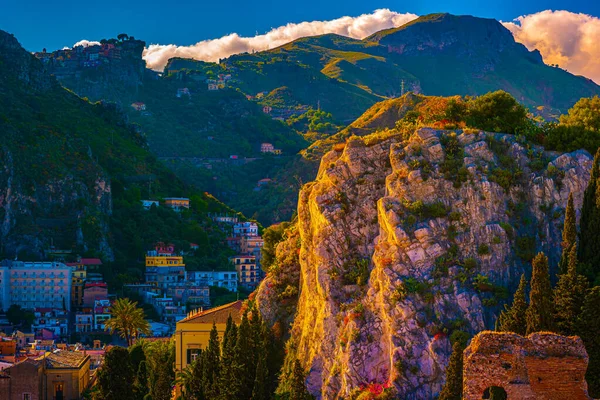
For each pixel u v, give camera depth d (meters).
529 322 90.12
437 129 108.56
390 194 105.06
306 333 112.12
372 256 106.44
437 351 95.06
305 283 116.25
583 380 66.50
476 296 97.44
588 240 97.38
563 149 107.06
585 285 91.88
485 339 67.25
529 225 102.62
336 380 102.81
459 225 101.69
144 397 135.88
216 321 148.00
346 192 110.56
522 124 113.44
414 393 94.88
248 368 115.00
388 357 99.06
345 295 106.62
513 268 100.00
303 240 117.25
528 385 66.50
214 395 117.88
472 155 105.44
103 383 135.75
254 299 144.00
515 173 104.56
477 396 67.00
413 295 98.25
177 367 147.12
